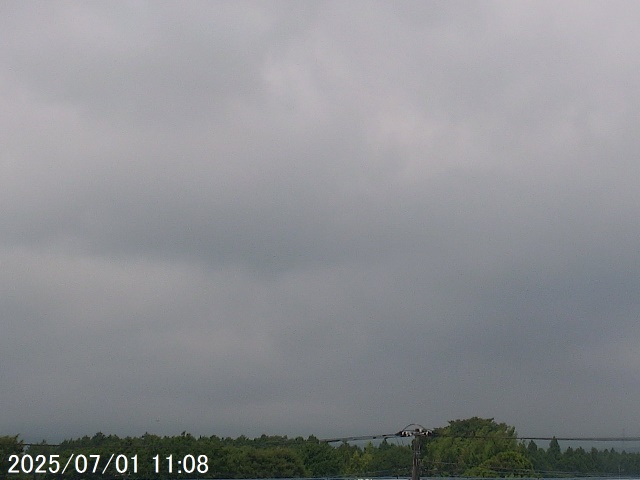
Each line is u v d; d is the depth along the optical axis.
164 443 65.81
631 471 85.56
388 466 79.50
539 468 85.19
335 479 67.81
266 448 71.94
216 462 66.56
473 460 80.94
